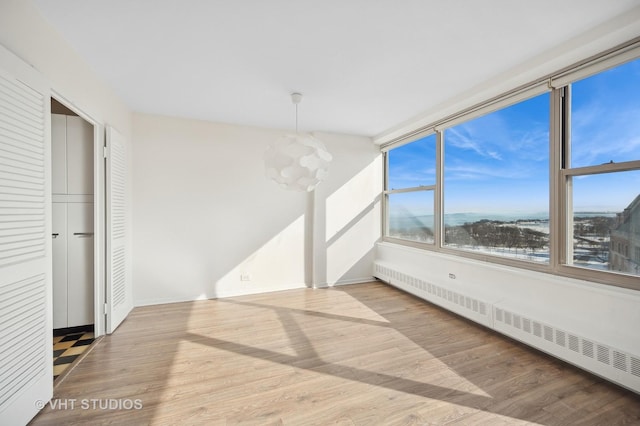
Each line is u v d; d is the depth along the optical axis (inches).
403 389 70.7
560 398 66.9
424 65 90.4
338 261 168.7
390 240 174.6
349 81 101.0
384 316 119.3
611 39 69.9
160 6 63.4
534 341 84.4
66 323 103.3
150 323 111.7
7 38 55.0
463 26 71.0
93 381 73.6
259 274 154.4
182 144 139.4
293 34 74.4
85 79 87.4
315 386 72.0
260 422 59.7
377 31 73.1
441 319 116.0
